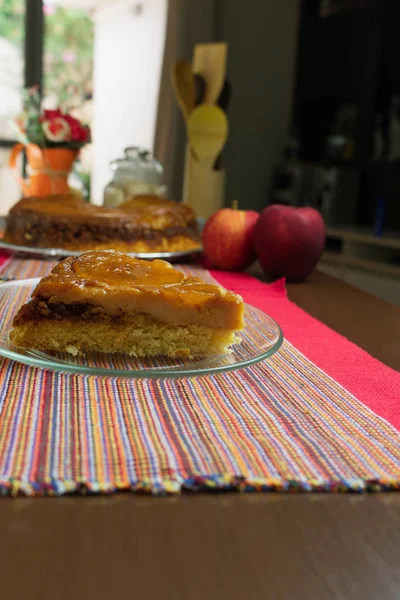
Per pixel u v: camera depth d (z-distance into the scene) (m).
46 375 0.35
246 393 0.34
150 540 0.21
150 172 0.94
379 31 1.69
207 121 0.94
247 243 0.71
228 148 1.95
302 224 0.67
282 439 0.29
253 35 1.89
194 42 1.72
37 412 0.30
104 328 0.39
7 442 0.26
